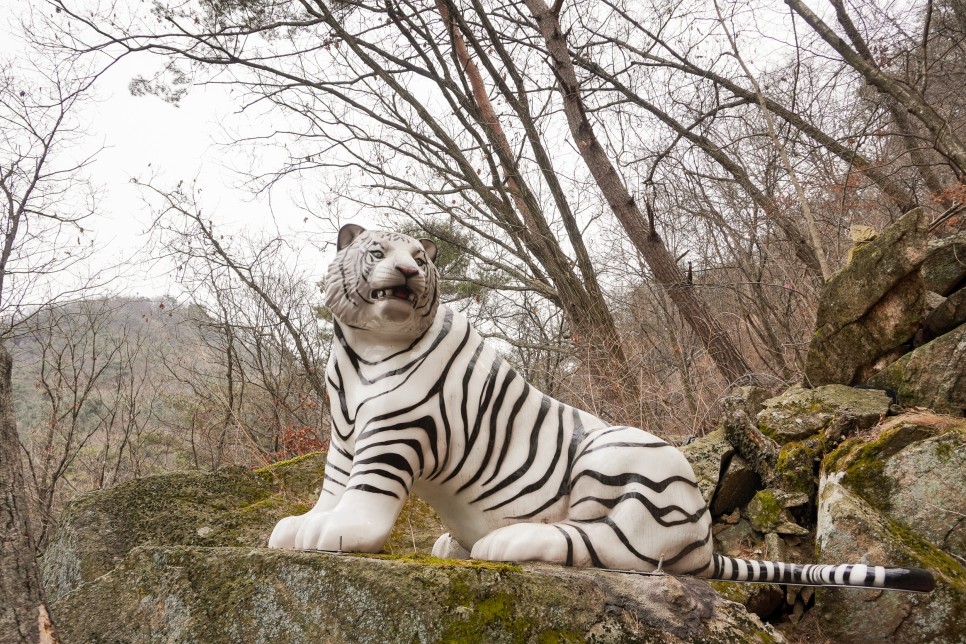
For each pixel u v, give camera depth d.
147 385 10.20
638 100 8.55
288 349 10.02
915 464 3.56
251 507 3.51
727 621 2.08
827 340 4.86
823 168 7.05
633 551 2.24
